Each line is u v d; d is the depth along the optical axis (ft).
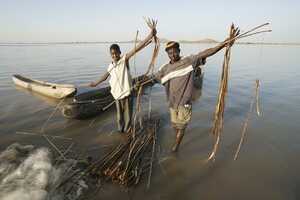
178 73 13.15
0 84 35.63
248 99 29.14
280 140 17.57
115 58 15.78
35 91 30.50
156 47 13.94
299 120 21.88
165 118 21.65
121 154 13.57
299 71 56.59
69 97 27.48
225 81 11.88
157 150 15.42
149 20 13.44
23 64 63.82
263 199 11.16
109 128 18.94
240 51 169.58
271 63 76.89
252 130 19.30
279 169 13.69
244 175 12.99
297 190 11.87
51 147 15.66
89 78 42.96
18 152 13.50
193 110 24.21
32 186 10.35
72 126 19.36
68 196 10.63
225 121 21.20
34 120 20.62
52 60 77.97
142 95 30.04
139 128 18.08
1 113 22.34
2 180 10.71
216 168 13.56
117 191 11.30
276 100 28.89
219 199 11.09
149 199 10.91
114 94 16.43
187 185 11.99
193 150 15.62
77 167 12.77
